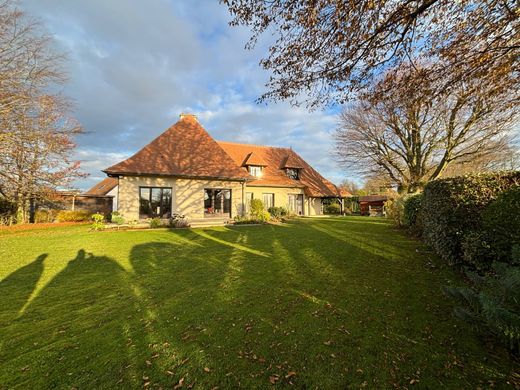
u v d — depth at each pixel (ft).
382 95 17.16
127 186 50.34
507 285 8.39
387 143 60.59
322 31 12.90
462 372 8.07
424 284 15.26
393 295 13.89
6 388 7.79
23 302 13.96
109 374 8.34
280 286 15.75
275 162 84.99
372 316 11.68
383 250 24.06
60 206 66.80
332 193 85.71
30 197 57.62
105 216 68.44
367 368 8.36
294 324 11.18
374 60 14.24
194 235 36.06
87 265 21.03
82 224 58.59
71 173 61.57
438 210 18.80
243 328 10.96
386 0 11.37
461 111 42.68
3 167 47.98
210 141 64.08
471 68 15.74
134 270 19.63
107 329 11.08
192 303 13.56
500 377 7.82
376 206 106.01
